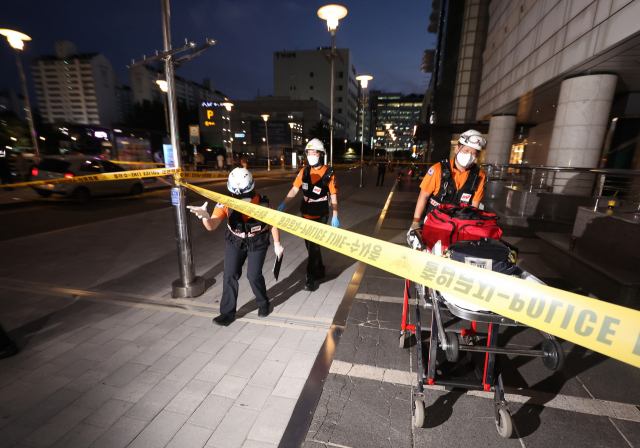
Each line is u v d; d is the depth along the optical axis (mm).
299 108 76562
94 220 8344
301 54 100375
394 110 171375
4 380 2398
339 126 97125
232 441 1900
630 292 3244
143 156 21156
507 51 13508
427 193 2795
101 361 2639
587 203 6996
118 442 1881
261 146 78000
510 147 16500
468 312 1655
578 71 8414
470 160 2525
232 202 2381
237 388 2348
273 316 3424
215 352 2777
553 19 9266
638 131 10273
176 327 3180
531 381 2453
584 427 2020
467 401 2227
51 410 2115
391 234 7266
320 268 4422
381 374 2496
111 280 4383
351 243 1587
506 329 3234
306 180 3865
